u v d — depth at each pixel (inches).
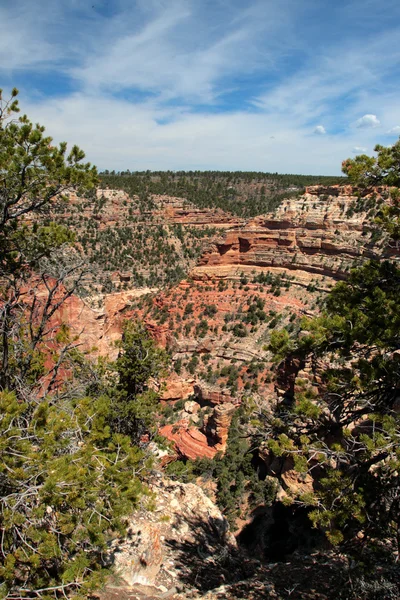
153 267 4458.7
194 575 558.6
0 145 501.0
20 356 581.6
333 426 481.7
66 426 369.1
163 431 1926.7
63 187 551.2
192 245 5014.8
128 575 505.0
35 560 312.7
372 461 422.6
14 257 603.2
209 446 1720.0
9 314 577.6
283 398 1342.3
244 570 628.4
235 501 1379.2
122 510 357.7
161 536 644.1
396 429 390.0
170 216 5275.6
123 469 392.2
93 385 759.1
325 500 401.7
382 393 466.6
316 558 625.3
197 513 747.4
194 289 3319.4
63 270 605.9
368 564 404.8
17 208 559.5
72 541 339.9
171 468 1171.9
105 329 1556.3
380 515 402.9
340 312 499.8
